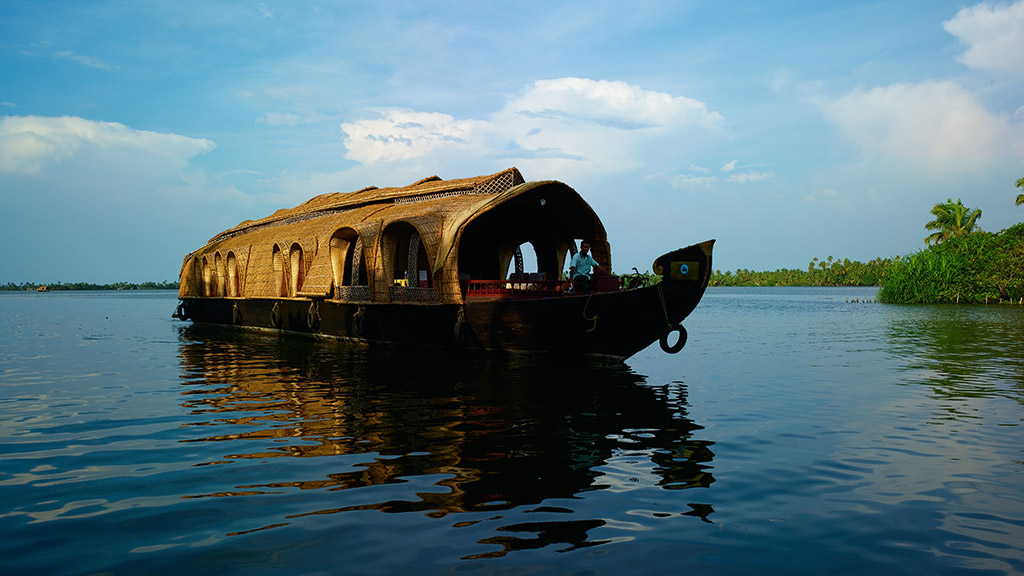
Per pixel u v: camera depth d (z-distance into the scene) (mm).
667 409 8000
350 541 3873
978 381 10445
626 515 4344
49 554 3701
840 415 7727
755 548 3828
